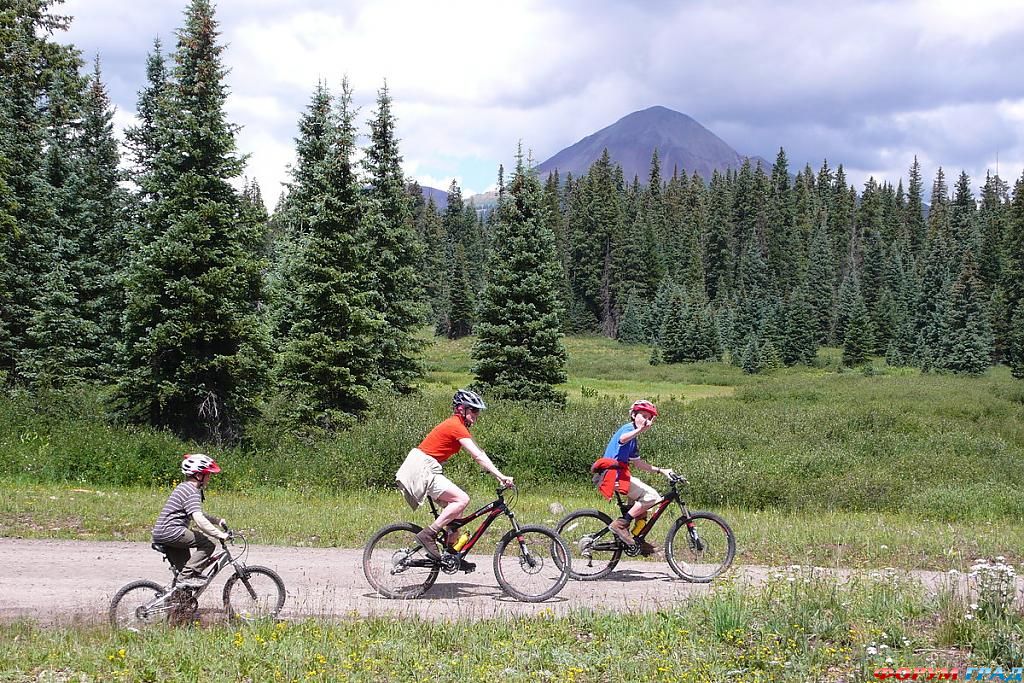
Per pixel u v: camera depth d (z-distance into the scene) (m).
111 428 20.11
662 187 162.62
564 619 7.23
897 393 47.28
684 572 9.46
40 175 31.12
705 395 52.88
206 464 7.40
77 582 8.78
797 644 6.27
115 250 31.59
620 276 114.81
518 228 32.81
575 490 19.80
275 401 24.80
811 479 20.30
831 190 168.12
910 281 112.12
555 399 32.75
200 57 22.05
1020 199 84.25
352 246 24.23
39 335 28.16
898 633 6.46
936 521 16.00
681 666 5.89
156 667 5.94
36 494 13.83
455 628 6.89
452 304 96.81
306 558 10.41
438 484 8.23
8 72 28.12
